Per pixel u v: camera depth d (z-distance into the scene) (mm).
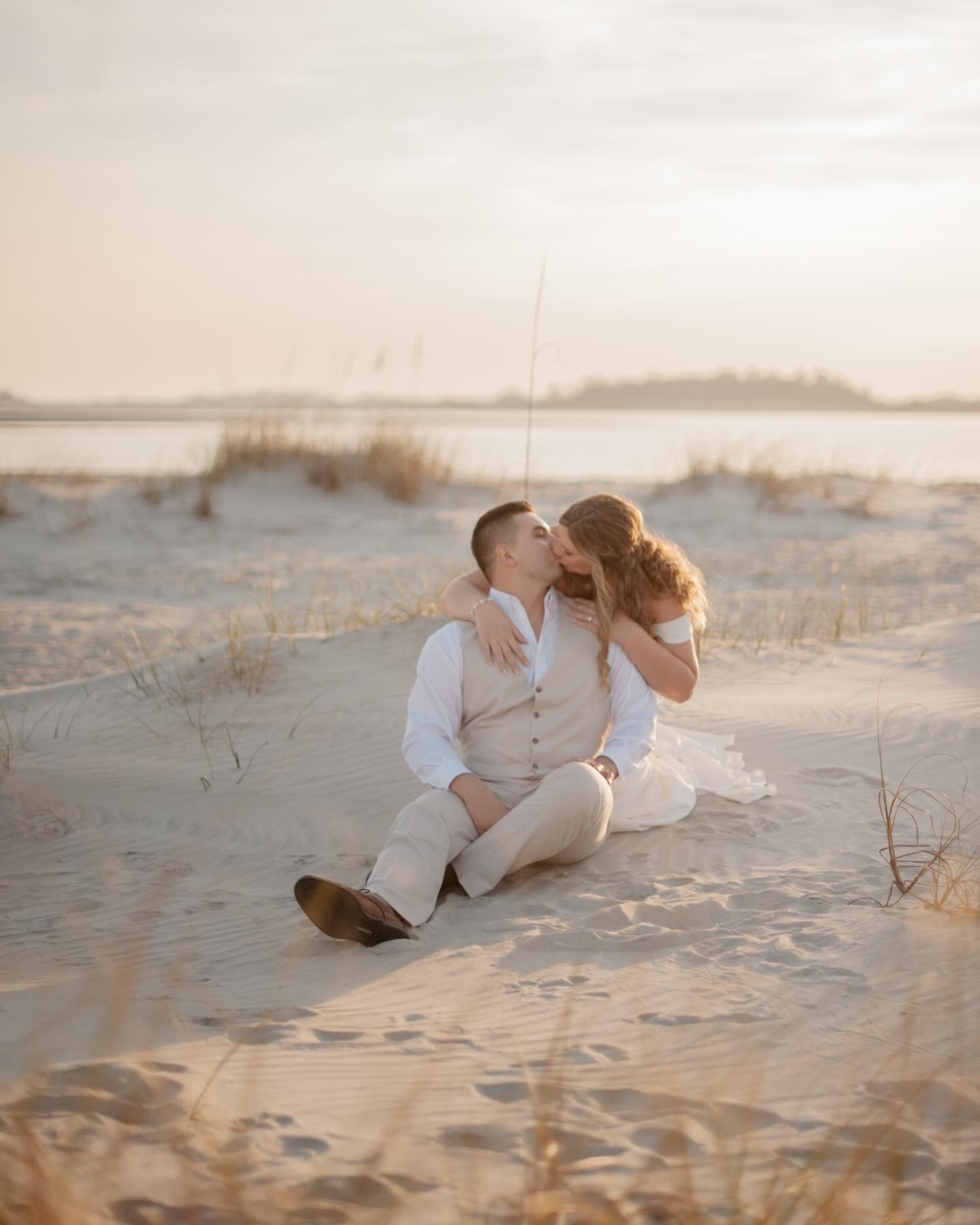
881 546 15188
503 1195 2020
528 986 3086
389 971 3293
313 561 14258
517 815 3893
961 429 65625
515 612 4230
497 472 23062
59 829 5020
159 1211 1926
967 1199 2016
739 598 11211
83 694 6762
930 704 5918
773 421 92500
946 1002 2854
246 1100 2379
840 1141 2217
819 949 3250
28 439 42781
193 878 4438
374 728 5906
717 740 5148
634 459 32312
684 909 3600
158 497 18359
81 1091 2348
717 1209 1980
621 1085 2461
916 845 4152
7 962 3586
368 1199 2002
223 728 6012
